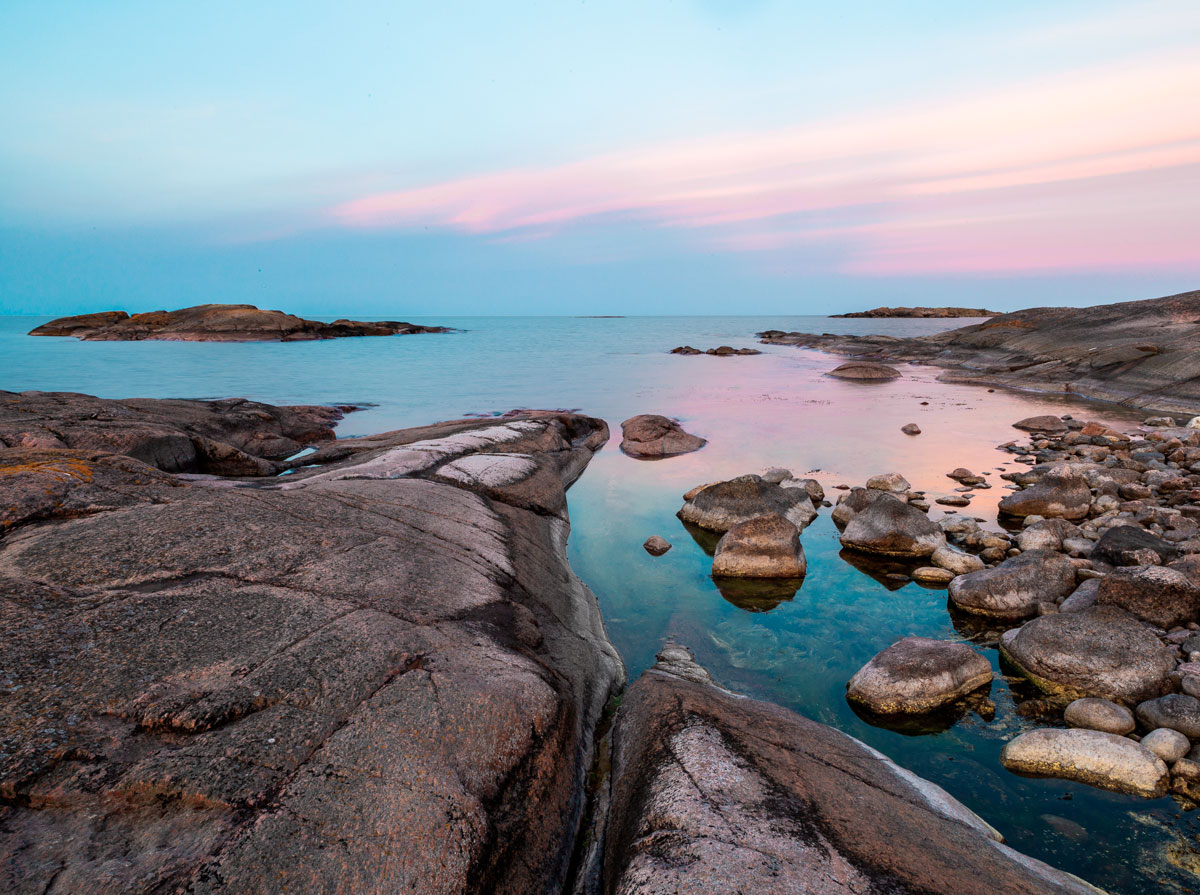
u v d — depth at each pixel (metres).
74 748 3.37
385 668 4.34
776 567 8.77
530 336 73.19
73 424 11.20
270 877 2.94
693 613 7.87
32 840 2.96
